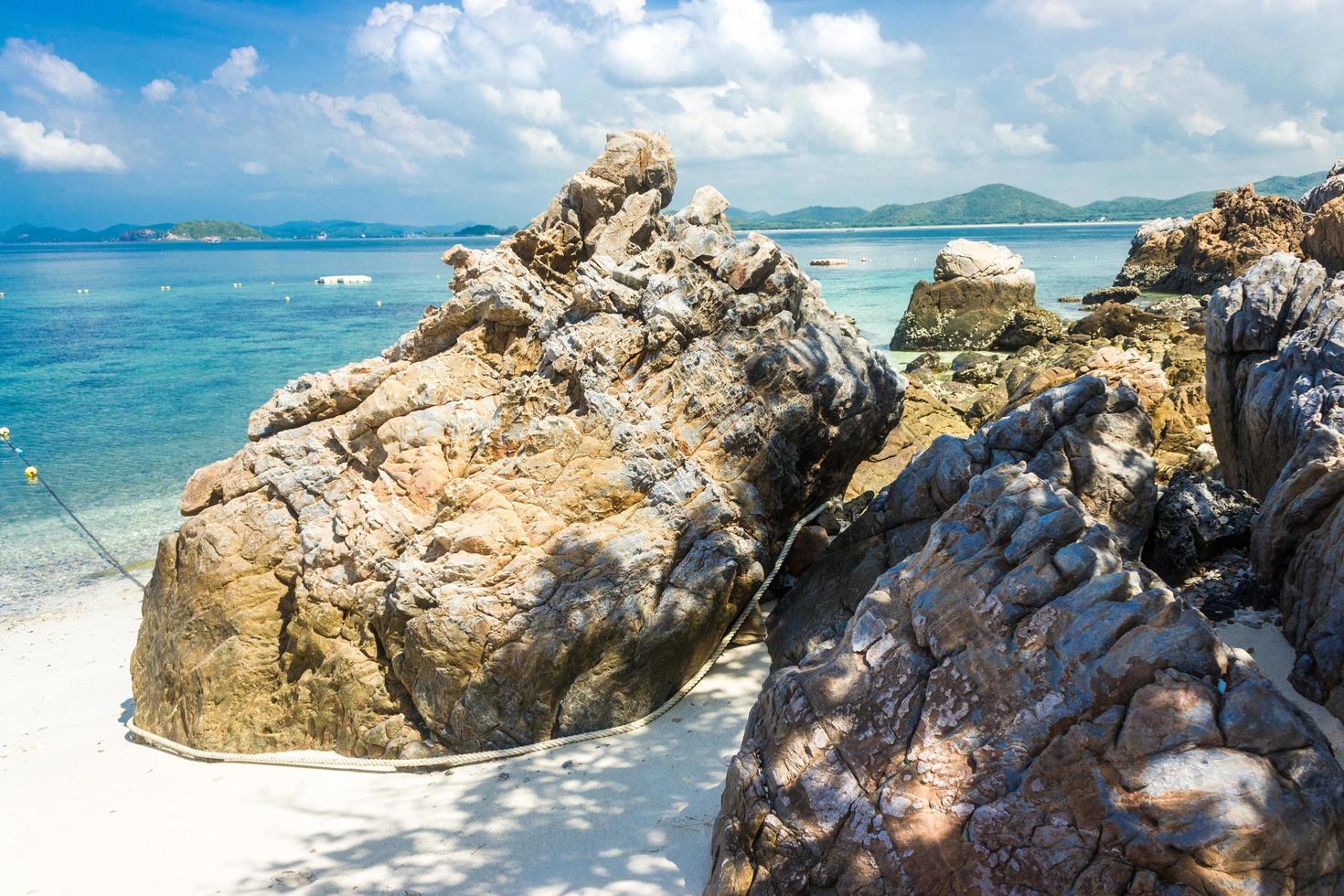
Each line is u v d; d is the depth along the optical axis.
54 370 44.81
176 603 11.94
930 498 11.00
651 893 7.68
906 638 7.43
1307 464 9.29
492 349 13.25
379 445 12.23
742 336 12.10
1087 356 23.64
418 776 10.16
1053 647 6.64
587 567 10.45
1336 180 55.62
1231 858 5.62
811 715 7.41
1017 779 6.43
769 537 11.72
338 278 113.25
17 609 17.83
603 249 14.05
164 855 9.04
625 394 11.61
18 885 8.72
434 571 10.38
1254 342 12.92
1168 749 5.94
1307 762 5.80
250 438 13.20
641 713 10.44
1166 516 10.71
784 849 7.04
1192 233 57.97
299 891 8.19
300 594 11.30
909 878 6.57
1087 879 5.97
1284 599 9.04
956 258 43.28
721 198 13.73
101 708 13.45
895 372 13.09
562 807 9.01
